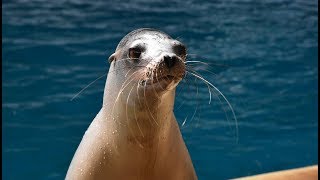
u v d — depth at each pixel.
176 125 4.55
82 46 13.16
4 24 14.25
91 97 10.70
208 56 12.88
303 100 11.14
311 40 14.20
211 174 8.94
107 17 15.17
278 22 15.44
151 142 4.36
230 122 10.16
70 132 9.73
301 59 13.00
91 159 4.49
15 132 9.73
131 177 4.46
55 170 8.91
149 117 4.26
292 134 10.05
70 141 9.54
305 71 12.38
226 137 9.78
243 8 16.52
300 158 9.41
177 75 4.02
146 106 4.20
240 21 15.35
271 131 10.09
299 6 17.03
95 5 16.06
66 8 15.70
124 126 4.35
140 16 15.34
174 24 14.87
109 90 4.53
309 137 9.98
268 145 9.68
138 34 4.47
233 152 9.45
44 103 10.54
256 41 13.96
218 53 13.09
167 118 4.33
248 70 12.26
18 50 12.77
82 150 4.60
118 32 14.13
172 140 4.46
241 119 10.32
